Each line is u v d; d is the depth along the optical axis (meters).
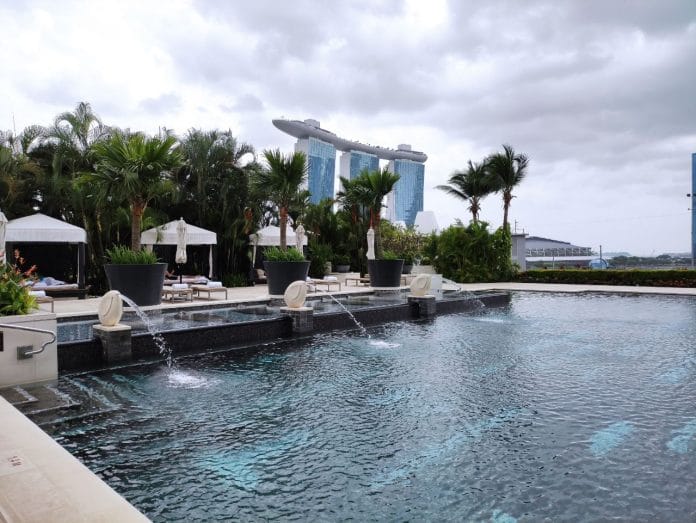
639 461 3.63
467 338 9.02
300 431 4.25
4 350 5.38
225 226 19.42
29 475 2.83
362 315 10.55
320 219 23.95
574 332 9.70
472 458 3.69
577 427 4.37
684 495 3.12
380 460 3.66
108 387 5.60
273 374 6.29
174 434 4.15
